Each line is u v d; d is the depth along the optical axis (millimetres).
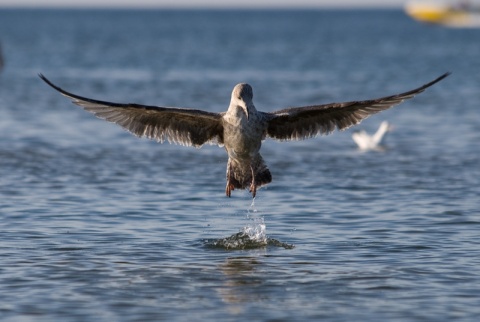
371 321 10930
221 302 11672
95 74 56531
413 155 24812
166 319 11008
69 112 34500
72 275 12820
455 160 23812
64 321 10930
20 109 35312
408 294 11961
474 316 11078
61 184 19953
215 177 21172
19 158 23609
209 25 196125
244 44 102688
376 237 15078
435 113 35094
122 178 20891
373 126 31766
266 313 11227
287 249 14406
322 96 42562
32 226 15828
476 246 14398
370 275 12828
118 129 29859
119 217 16656
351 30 162875
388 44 104938
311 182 20500
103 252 14133
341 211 17234
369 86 48531
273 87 47312
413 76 55812
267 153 25406
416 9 173375
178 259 13781
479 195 18766
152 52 84000
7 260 13570
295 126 11891
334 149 26266
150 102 39438
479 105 37719
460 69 62375
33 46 91688
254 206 17797
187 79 53000
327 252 14148
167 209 17453
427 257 13766
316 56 79375
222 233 15492
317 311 11289
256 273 13000
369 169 22453
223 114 11852
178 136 11883
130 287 12297
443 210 17219
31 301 11664
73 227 15805
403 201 18172
